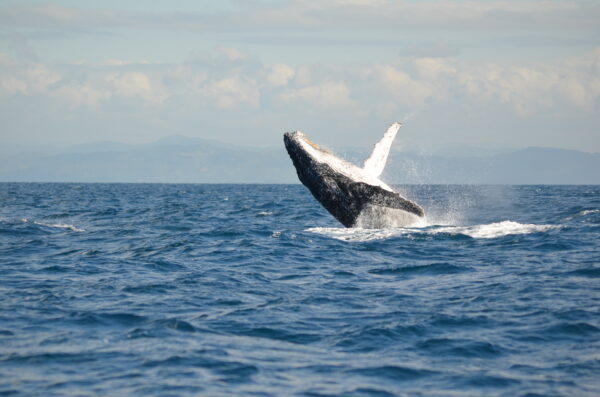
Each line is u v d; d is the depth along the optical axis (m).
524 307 45.62
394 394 31.44
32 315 45.41
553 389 31.30
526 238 77.62
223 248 79.56
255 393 31.52
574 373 33.28
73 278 60.50
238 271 63.66
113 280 59.19
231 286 55.94
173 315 45.53
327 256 70.75
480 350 37.19
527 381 32.44
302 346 38.72
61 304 48.88
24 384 32.34
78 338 40.06
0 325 42.88
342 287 55.00
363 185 69.81
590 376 32.81
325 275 60.66
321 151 71.88
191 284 56.88
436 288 53.38
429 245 74.31
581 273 57.09
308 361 36.03
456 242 76.00
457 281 55.78
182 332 41.50
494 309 45.38
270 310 46.94
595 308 44.59
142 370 34.47
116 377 33.44
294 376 33.78
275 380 33.22
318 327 42.47
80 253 77.69
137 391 31.59
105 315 45.44
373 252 71.44
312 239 83.38
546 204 178.25
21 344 38.72
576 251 69.00
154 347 38.31
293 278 59.56
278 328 42.31
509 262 63.66
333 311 46.44
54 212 166.88
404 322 42.84
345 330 41.59
